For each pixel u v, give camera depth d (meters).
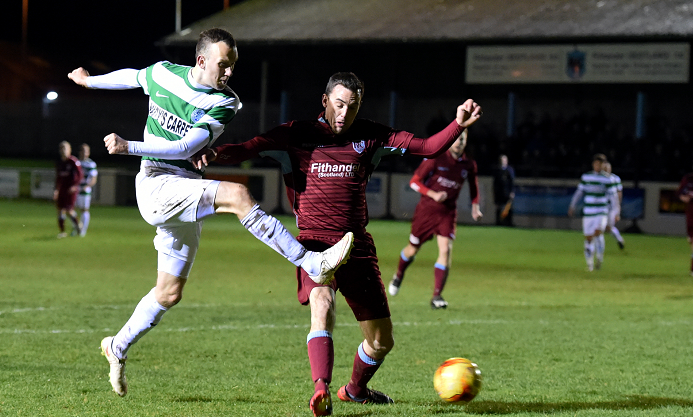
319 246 5.97
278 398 6.46
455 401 5.95
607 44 32.31
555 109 40.22
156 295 6.08
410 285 15.05
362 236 6.11
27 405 6.04
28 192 35.09
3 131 46.94
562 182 29.72
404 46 35.47
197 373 7.42
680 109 38.12
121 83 6.09
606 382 7.36
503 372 7.78
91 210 31.62
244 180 33.31
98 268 15.80
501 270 17.70
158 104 5.87
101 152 46.38
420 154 6.06
